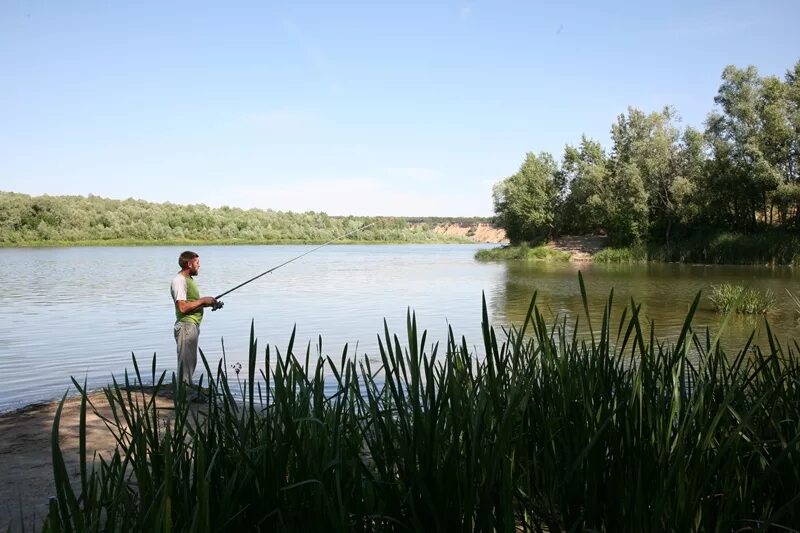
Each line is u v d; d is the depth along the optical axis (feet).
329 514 5.59
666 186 147.43
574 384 7.67
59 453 4.91
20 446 15.78
